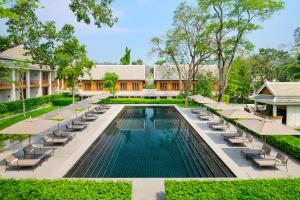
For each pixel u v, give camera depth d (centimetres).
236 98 4859
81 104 2819
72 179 1071
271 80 5522
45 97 4119
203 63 4759
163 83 5434
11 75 3522
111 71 5400
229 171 1369
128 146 1973
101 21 1421
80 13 1373
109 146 1970
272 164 1328
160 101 4488
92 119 2831
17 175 1252
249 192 896
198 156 1719
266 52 6266
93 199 836
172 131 2502
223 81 3741
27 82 3878
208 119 2914
